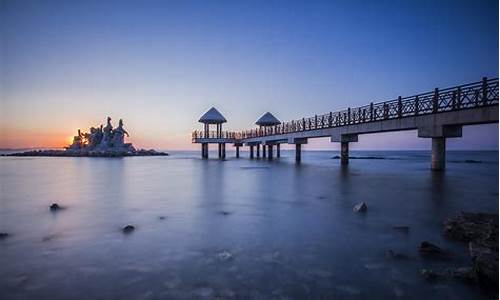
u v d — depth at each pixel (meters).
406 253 6.09
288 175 23.73
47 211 10.57
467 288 4.59
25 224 8.73
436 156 19.53
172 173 27.50
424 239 6.96
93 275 5.20
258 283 4.87
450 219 7.66
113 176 24.97
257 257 5.98
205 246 6.66
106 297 4.47
